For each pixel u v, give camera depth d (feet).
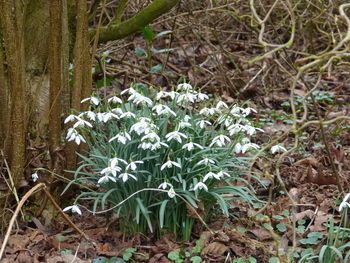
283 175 13.34
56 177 11.30
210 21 21.68
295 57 22.59
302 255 9.80
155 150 10.27
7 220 11.14
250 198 10.73
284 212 11.43
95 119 11.39
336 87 21.04
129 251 10.14
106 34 14.71
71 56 14.28
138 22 14.15
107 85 16.75
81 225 11.33
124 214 10.70
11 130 10.94
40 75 13.25
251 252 10.23
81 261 9.87
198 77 21.26
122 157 10.55
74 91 11.50
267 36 22.88
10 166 11.16
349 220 10.81
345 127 16.83
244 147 10.43
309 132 16.96
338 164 14.07
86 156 11.73
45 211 11.50
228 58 22.30
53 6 10.78
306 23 21.33
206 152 10.68
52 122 11.25
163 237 10.52
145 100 10.80
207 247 10.18
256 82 20.76
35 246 10.53
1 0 10.34
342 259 8.89
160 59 22.49
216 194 10.11
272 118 17.92
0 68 10.96
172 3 13.66
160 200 10.48
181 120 10.57
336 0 18.37
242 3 21.71
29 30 13.17
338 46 7.84
